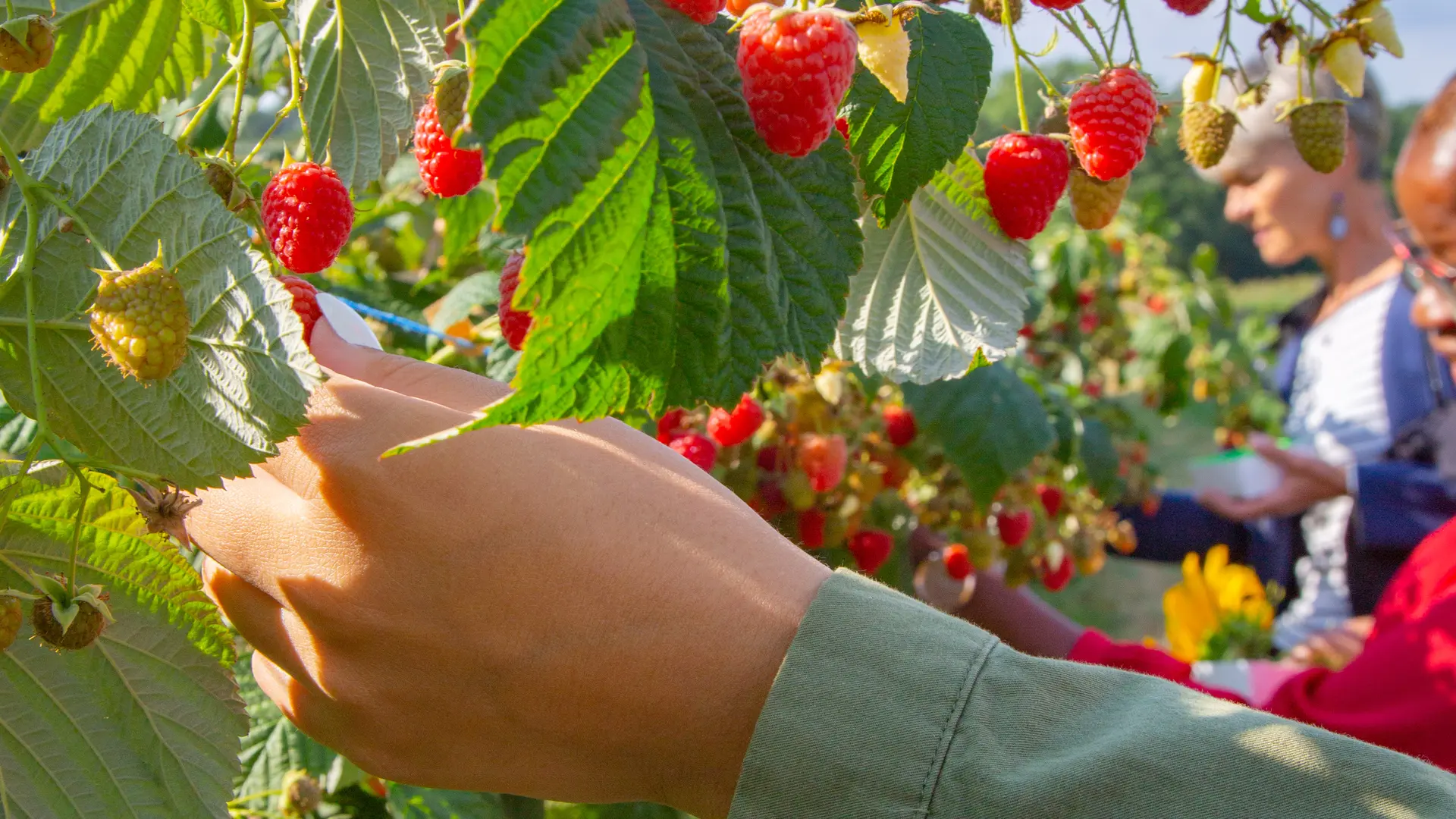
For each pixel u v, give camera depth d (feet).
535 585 2.34
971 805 2.25
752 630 2.44
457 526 2.30
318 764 4.52
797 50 1.85
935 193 2.85
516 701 2.44
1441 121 8.92
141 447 2.23
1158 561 13.35
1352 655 11.02
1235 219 13.88
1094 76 2.77
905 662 2.40
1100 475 8.86
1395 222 13.35
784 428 5.59
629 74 1.73
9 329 2.24
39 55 2.25
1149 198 18.29
